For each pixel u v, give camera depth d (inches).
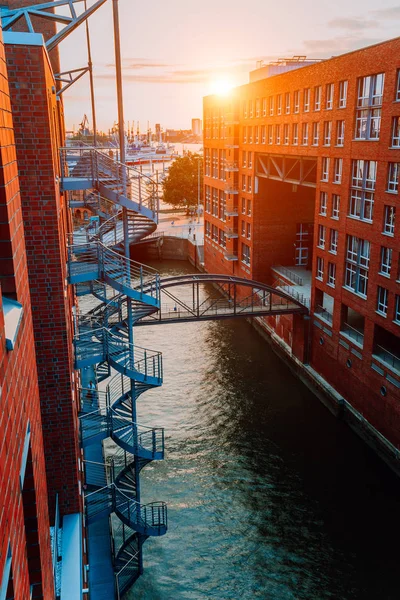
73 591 444.8
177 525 974.4
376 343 1200.8
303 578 864.3
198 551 914.7
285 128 1672.0
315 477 1114.7
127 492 863.1
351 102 1241.4
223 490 1072.2
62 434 524.7
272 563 892.6
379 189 1143.0
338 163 1355.8
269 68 2014.0
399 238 1079.0
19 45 442.3
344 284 1339.8
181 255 3201.3
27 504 224.1
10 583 151.9
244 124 2037.4
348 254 1321.4
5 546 140.6
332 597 829.2
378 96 1154.0
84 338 812.6
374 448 1200.2
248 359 1736.0
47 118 457.7
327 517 1000.2
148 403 1414.9
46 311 494.9
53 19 681.0
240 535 952.9
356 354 1279.5
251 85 1926.7
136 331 1994.3
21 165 462.3
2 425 145.1
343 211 1311.5
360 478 1111.0
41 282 488.1
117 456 1159.6
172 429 1290.6
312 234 2034.9
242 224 2145.7
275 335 1792.6
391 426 1133.1
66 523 527.5
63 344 504.4
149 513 994.7
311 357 1552.7
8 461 151.7
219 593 829.2
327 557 907.4
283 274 1932.8
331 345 1416.1
